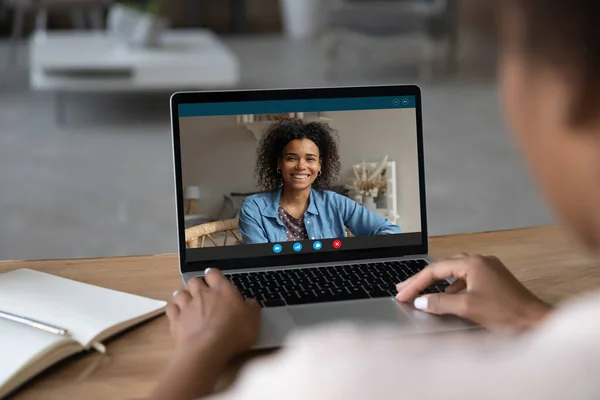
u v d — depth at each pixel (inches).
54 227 135.6
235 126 45.5
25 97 242.4
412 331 34.9
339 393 11.4
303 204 46.1
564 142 11.2
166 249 127.3
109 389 30.9
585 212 11.5
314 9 372.8
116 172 166.9
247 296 40.7
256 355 33.3
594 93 10.9
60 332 33.1
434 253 48.6
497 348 11.7
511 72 11.7
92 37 255.6
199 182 45.1
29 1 301.6
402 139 47.5
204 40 257.0
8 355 31.0
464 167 172.9
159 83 209.2
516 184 161.5
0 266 45.9
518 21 11.4
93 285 41.9
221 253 45.3
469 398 10.9
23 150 181.9
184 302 33.0
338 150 46.5
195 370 28.3
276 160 45.9
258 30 393.1
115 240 130.3
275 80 267.4
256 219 45.7
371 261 46.3
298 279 43.3
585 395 10.2
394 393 11.2
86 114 222.2
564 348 10.7
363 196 46.9
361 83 265.6
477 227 136.9
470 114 221.3
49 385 31.1
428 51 325.4
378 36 283.7
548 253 48.5
